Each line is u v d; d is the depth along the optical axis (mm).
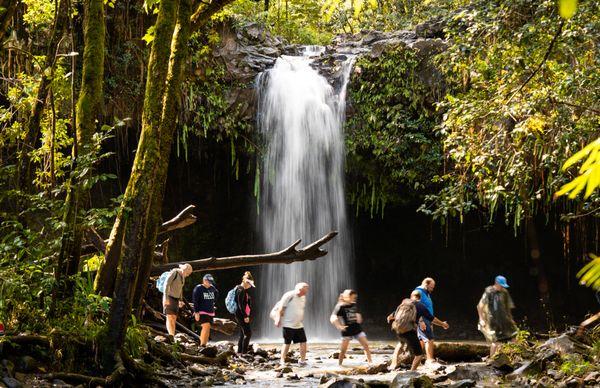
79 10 16281
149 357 8656
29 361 6812
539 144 11234
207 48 19438
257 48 21609
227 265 11891
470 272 25656
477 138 11688
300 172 21391
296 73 21359
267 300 23797
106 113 19141
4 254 7699
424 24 21281
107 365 7246
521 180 11227
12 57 13641
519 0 10922
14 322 7469
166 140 7949
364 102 20828
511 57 11055
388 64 20281
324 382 9141
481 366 10227
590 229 21859
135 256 7457
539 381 8781
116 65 18984
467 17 12688
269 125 21047
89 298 7914
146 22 19188
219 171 23625
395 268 25938
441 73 19734
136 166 7602
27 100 9984
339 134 21000
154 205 8008
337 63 21422
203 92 20047
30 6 12578
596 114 10422
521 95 10883
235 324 14031
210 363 10266
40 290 7480
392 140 20469
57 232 8281
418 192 22062
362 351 15523
